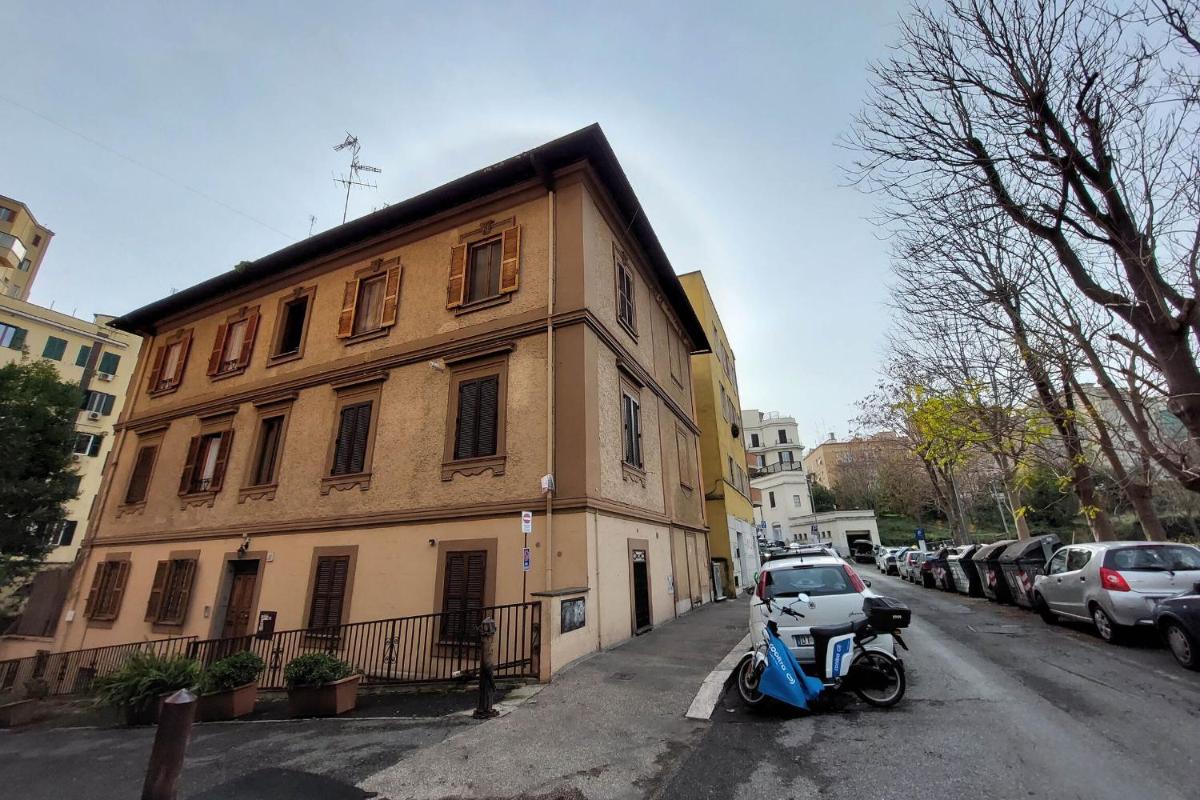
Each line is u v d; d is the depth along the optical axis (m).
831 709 6.06
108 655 13.73
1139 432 9.27
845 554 51.16
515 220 12.05
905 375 17.31
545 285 11.09
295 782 4.93
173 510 14.78
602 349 11.25
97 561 15.88
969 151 8.59
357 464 11.97
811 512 57.22
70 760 6.52
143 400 17.62
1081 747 4.59
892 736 5.13
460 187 12.41
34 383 21.06
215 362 15.80
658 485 13.98
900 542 53.50
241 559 12.77
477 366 11.23
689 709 6.20
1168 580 8.10
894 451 37.84
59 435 21.09
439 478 10.76
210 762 5.62
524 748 5.36
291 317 15.24
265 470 13.60
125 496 16.36
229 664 8.32
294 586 11.73
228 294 16.72
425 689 8.44
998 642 9.28
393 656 9.58
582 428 9.74
